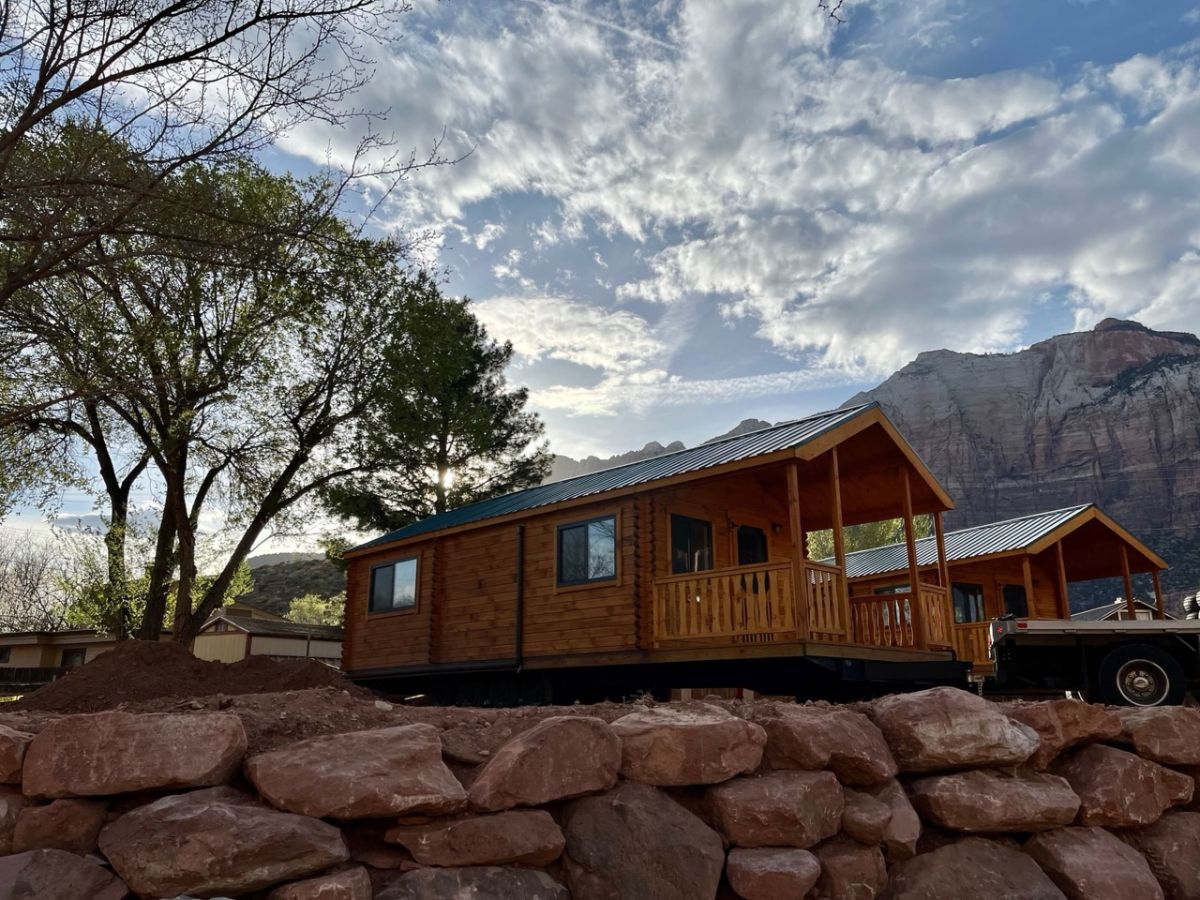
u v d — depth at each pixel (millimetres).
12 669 20781
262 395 19516
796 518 11242
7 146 7730
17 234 8469
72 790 3102
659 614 12664
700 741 3930
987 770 4383
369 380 21375
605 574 13570
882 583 21375
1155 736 4855
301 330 18531
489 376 36031
